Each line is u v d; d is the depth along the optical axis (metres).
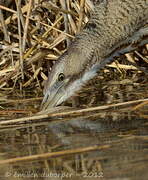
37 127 17.20
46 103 19.11
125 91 20.94
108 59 19.62
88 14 22.95
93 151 14.62
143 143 15.02
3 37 24.41
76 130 16.56
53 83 19.09
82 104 19.44
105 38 19.48
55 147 15.04
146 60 24.00
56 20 23.41
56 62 19.19
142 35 19.95
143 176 12.73
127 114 17.94
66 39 22.77
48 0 23.16
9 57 23.47
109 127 16.64
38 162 14.11
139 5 19.77
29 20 23.64
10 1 24.36
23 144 15.49
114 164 13.61
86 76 19.33
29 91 22.23
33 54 23.12
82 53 19.20
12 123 17.81
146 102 18.39
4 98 21.19
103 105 18.36
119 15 19.62
